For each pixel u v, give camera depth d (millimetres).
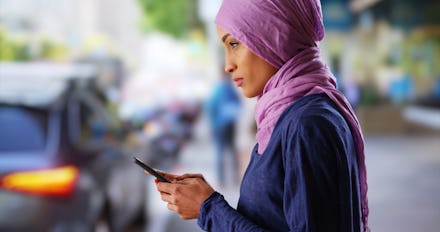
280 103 2002
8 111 5484
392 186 12312
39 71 6281
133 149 7867
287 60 2037
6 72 6164
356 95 23141
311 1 2057
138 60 70188
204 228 2047
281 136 1953
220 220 2004
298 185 1882
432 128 24906
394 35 32375
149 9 52312
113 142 6812
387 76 32531
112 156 6547
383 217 9578
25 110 5508
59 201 5207
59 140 5488
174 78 31453
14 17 38219
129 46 82312
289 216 1902
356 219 1966
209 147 19672
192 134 22375
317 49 2072
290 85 2002
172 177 2180
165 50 59656
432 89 34594
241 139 12242
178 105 25234
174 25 52125
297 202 1878
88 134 6020
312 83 2000
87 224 5484
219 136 12258
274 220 1955
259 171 1983
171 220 9328
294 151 1896
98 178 5848
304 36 2035
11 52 33625
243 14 2021
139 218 8719
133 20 82250
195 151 18719
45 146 5406
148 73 33281
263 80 2062
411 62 33594
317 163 1866
